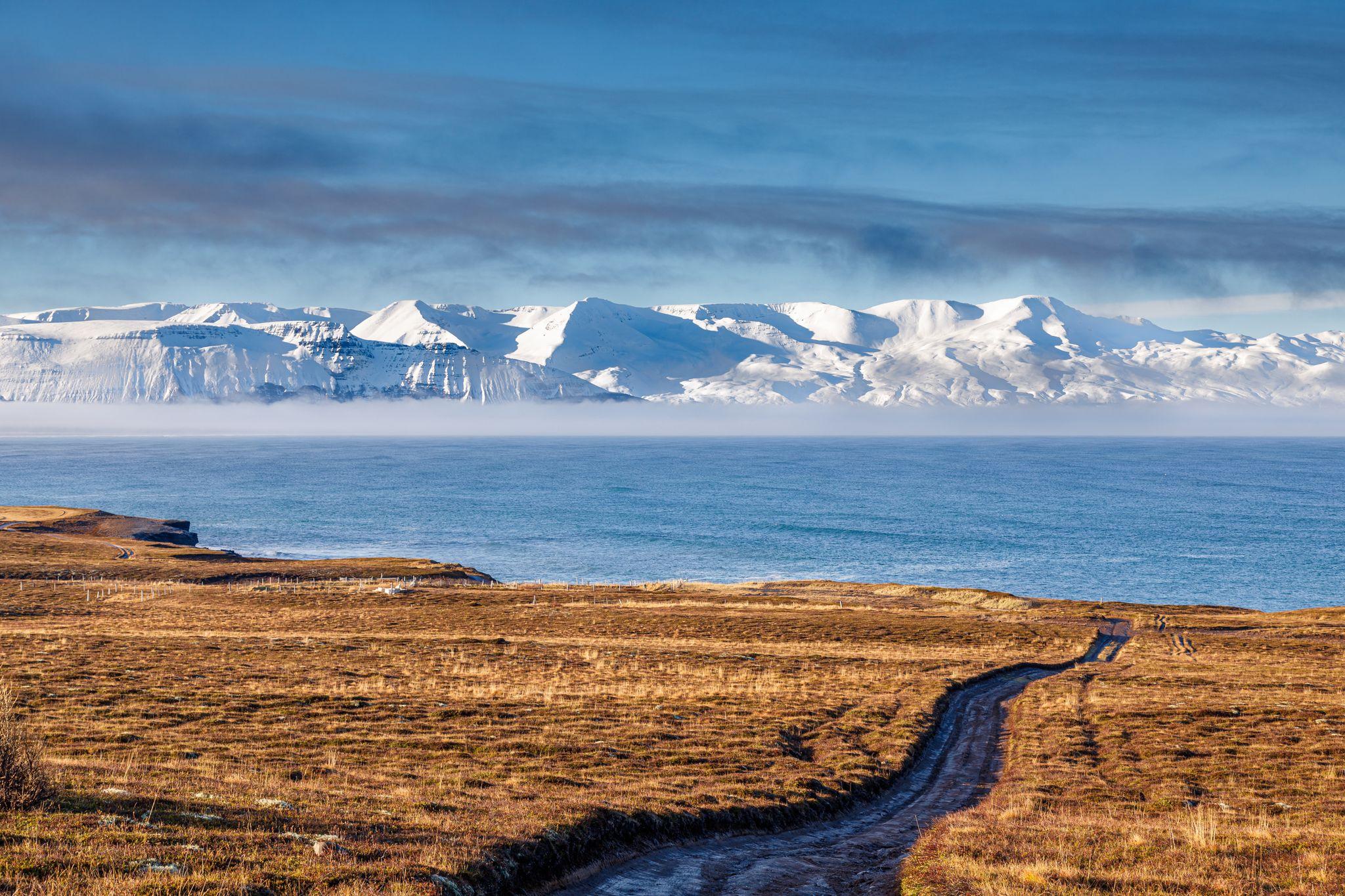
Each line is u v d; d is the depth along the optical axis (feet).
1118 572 539.29
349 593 361.30
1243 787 104.99
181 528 625.00
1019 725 148.56
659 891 65.21
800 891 67.15
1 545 472.44
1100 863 67.46
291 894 48.98
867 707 154.20
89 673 157.07
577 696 153.69
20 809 59.72
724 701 154.40
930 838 78.33
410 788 85.35
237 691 145.28
